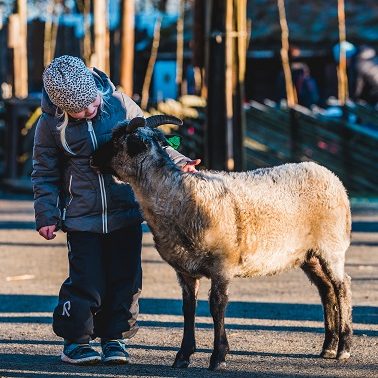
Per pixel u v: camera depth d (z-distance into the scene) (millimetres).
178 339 11078
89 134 9695
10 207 26250
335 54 33219
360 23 32438
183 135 28453
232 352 10367
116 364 9789
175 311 12789
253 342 10891
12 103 30359
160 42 34656
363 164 28141
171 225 9594
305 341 10961
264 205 9844
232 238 9648
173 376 9258
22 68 32156
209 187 9625
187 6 37781
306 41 32375
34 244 19359
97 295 9750
